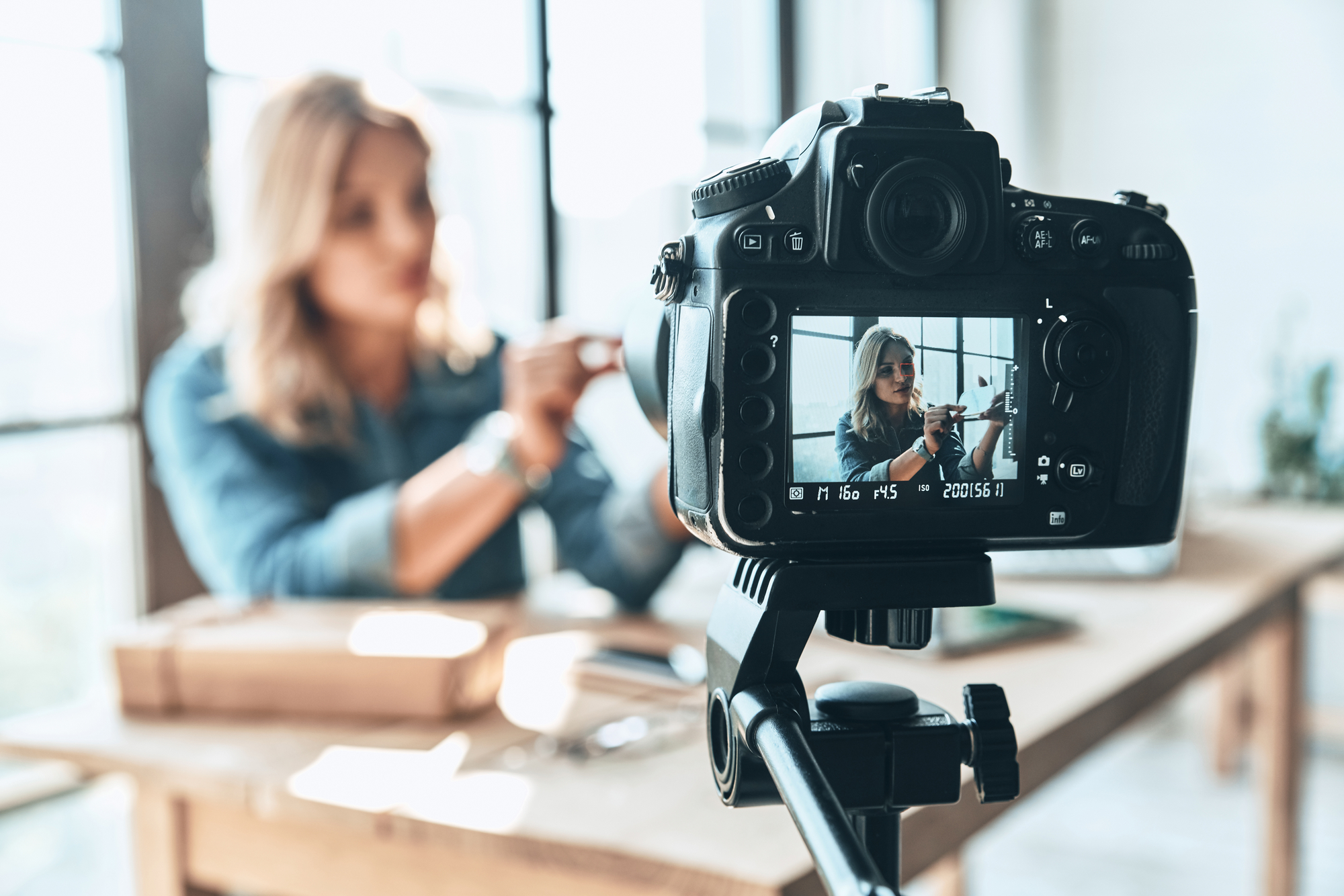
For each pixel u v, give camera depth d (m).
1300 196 2.83
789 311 0.41
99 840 1.61
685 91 2.44
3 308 1.39
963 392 0.43
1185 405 0.45
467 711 0.95
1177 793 2.52
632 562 1.34
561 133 2.12
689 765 0.83
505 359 1.30
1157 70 3.00
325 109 1.36
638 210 2.33
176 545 1.59
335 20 1.73
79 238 1.46
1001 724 0.45
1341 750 2.74
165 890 0.93
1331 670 2.84
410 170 1.40
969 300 0.42
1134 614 1.25
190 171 1.55
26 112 1.39
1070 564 1.45
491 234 2.04
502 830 0.73
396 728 0.93
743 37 2.63
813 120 0.42
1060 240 0.43
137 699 0.98
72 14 1.43
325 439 1.46
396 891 0.83
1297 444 2.53
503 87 2.01
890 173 0.40
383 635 0.99
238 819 0.91
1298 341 2.86
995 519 0.43
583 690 1.02
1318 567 1.61
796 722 0.40
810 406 0.41
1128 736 2.87
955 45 3.28
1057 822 2.38
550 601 1.42
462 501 1.26
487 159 2.00
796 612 0.42
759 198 0.42
